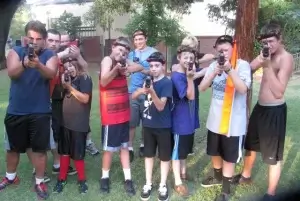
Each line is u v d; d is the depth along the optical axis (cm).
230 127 308
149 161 335
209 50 1459
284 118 309
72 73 328
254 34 402
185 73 327
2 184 353
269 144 310
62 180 353
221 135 317
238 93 305
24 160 425
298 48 1138
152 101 318
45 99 321
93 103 740
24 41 311
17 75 306
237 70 305
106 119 328
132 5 1018
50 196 340
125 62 316
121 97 329
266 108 308
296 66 1165
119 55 318
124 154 347
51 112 337
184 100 326
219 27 1439
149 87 302
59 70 339
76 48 338
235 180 364
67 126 337
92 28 1608
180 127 326
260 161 416
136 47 416
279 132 307
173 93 323
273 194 321
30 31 304
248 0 395
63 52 337
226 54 303
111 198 337
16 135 324
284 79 295
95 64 1541
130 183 348
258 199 329
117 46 317
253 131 330
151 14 1051
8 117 321
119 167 405
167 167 331
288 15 897
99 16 1168
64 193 346
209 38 1458
